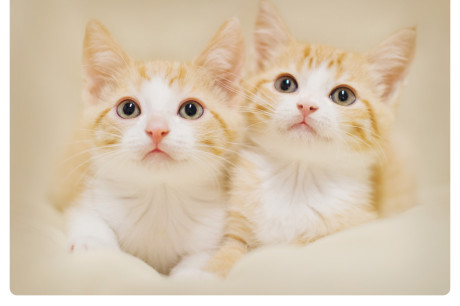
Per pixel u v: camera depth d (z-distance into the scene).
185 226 0.44
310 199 0.44
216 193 0.45
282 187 0.45
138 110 0.42
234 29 0.44
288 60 0.45
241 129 0.45
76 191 0.46
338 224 0.44
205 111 0.43
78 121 0.46
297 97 0.43
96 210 0.45
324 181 0.45
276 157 0.45
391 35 0.45
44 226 0.44
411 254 0.42
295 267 0.40
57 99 0.47
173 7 0.49
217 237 0.45
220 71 0.45
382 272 0.41
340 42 0.49
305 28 0.49
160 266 0.45
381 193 0.46
